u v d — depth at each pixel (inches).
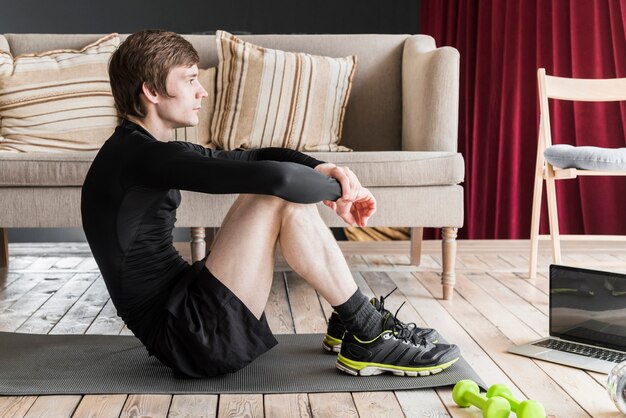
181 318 68.6
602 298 81.9
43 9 184.7
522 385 72.7
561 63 160.2
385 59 141.6
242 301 69.3
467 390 65.7
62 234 181.0
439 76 119.6
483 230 172.4
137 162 64.5
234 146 128.2
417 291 117.3
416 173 109.0
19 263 145.3
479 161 171.8
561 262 132.0
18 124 127.2
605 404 67.5
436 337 79.9
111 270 67.8
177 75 68.4
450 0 175.9
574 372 76.4
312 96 130.2
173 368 71.1
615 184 158.6
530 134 165.8
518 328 94.2
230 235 69.3
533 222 127.2
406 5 190.9
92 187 67.1
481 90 170.2
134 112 69.0
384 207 110.0
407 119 134.8
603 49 155.2
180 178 62.8
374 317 72.7
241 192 62.8
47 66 130.6
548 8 161.3
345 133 141.9
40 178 108.2
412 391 70.2
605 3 154.4
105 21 186.5
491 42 168.7
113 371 75.0
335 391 69.7
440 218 110.2
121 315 71.0
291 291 117.2
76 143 128.5
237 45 130.6
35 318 100.9
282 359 79.6
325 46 141.6
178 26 188.4
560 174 119.1
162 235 70.2
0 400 67.3
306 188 64.5
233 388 69.9
